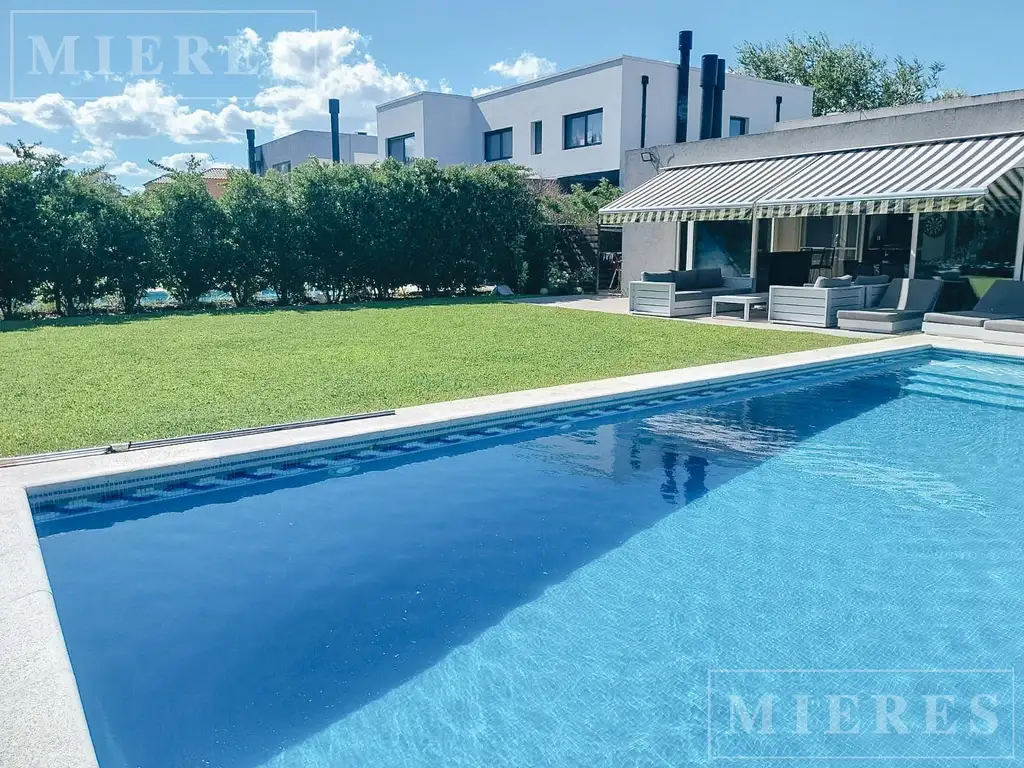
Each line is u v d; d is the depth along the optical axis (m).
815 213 18.83
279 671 4.89
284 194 26.86
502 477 8.67
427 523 7.36
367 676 4.86
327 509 7.73
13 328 19.84
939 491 8.18
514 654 5.10
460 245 29.50
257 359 14.38
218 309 25.59
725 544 6.85
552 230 31.12
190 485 8.01
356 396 11.07
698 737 4.25
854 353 14.61
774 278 24.08
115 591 5.96
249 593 5.94
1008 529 7.15
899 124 20.06
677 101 36.19
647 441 10.07
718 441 10.04
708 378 12.25
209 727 4.32
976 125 18.53
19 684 4.02
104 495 7.56
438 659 5.05
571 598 5.88
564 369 13.16
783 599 5.84
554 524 7.33
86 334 18.36
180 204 25.27
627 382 11.84
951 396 12.42
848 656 5.06
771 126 39.97
